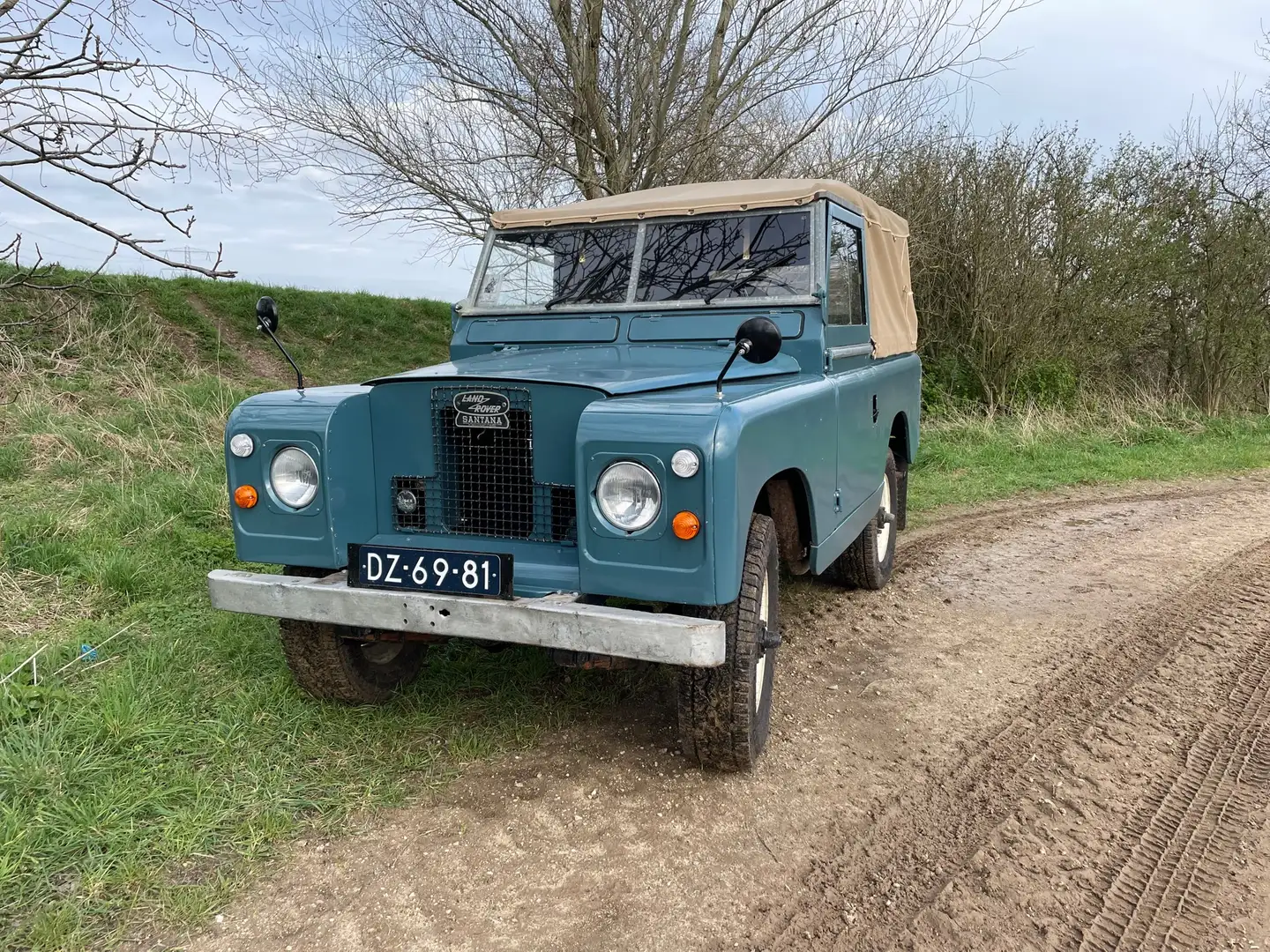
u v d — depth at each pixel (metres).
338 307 14.95
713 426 2.52
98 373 9.65
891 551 5.64
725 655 2.63
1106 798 3.05
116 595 4.73
